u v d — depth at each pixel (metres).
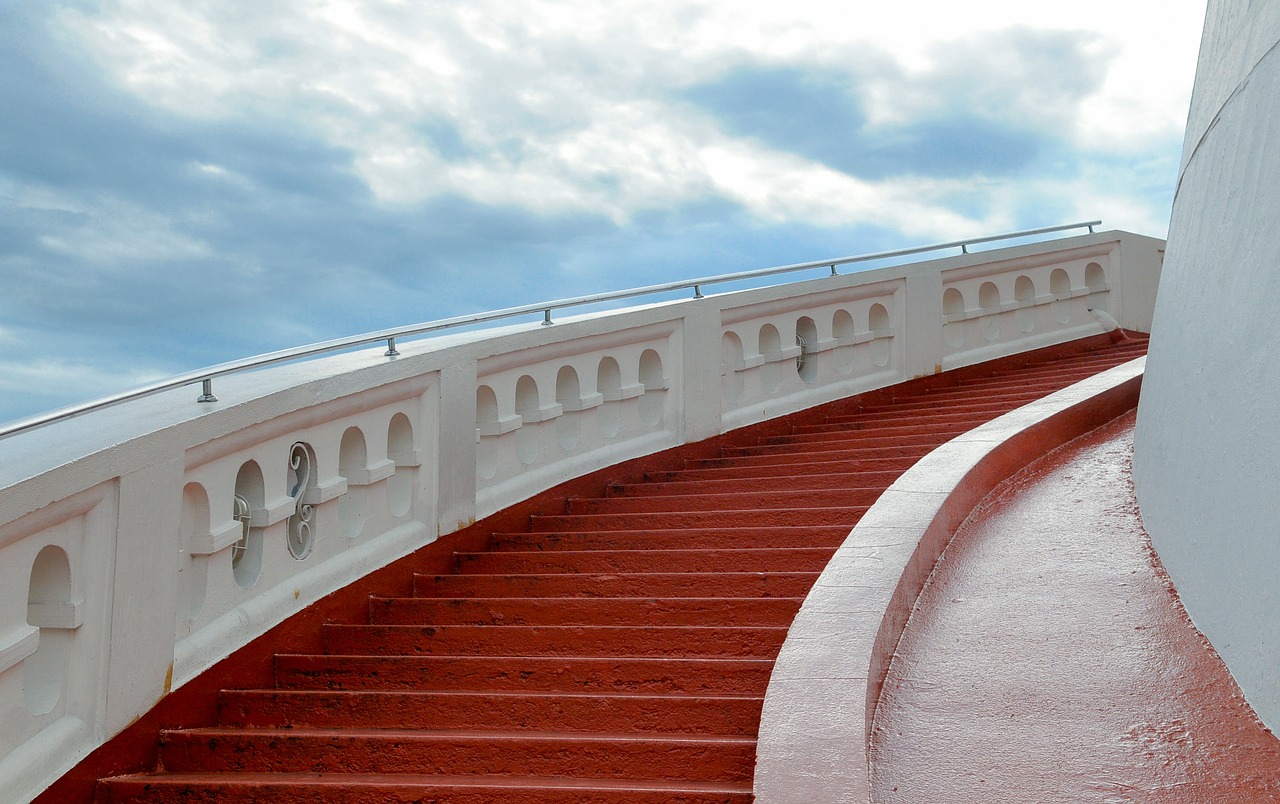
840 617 4.75
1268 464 4.00
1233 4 5.45
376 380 6.71
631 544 7.53
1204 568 4.83
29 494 4.10
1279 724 3.80
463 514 7.61
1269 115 4.54
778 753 3.62
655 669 5.30
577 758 4.59
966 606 5.56
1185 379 5.65
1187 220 6.41
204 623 5.36
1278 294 4.15
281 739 4.88
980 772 3.99
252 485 5.91
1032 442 8.20
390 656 5.77
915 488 6.75
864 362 12.30
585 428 9.20
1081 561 5.99
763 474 9.23
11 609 4.16
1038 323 14.30
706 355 10.35
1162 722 4.16
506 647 5.95
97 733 4.58
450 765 4.72
